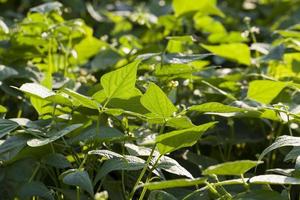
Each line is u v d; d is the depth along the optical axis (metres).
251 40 2.27
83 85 1.78
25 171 1.50
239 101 1.61
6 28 1.85
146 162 1.45
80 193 1.50
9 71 1.72
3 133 1.47
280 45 1.82
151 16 2.23
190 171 1.65
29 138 1.48
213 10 2.16
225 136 1.72
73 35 1.94
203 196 1.50
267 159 1.68
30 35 1.86
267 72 1.90
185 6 2.15
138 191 1.58
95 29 2.50
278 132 1.66
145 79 1.69
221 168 1.37
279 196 1.40
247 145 1.77
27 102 1.79
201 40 2.19
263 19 2.58
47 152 1.51
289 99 1.71
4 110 1.56
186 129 1.41
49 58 1.86
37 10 1.87
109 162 1.45
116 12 2.49
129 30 2.29
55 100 1.49
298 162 1.41
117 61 1.94
